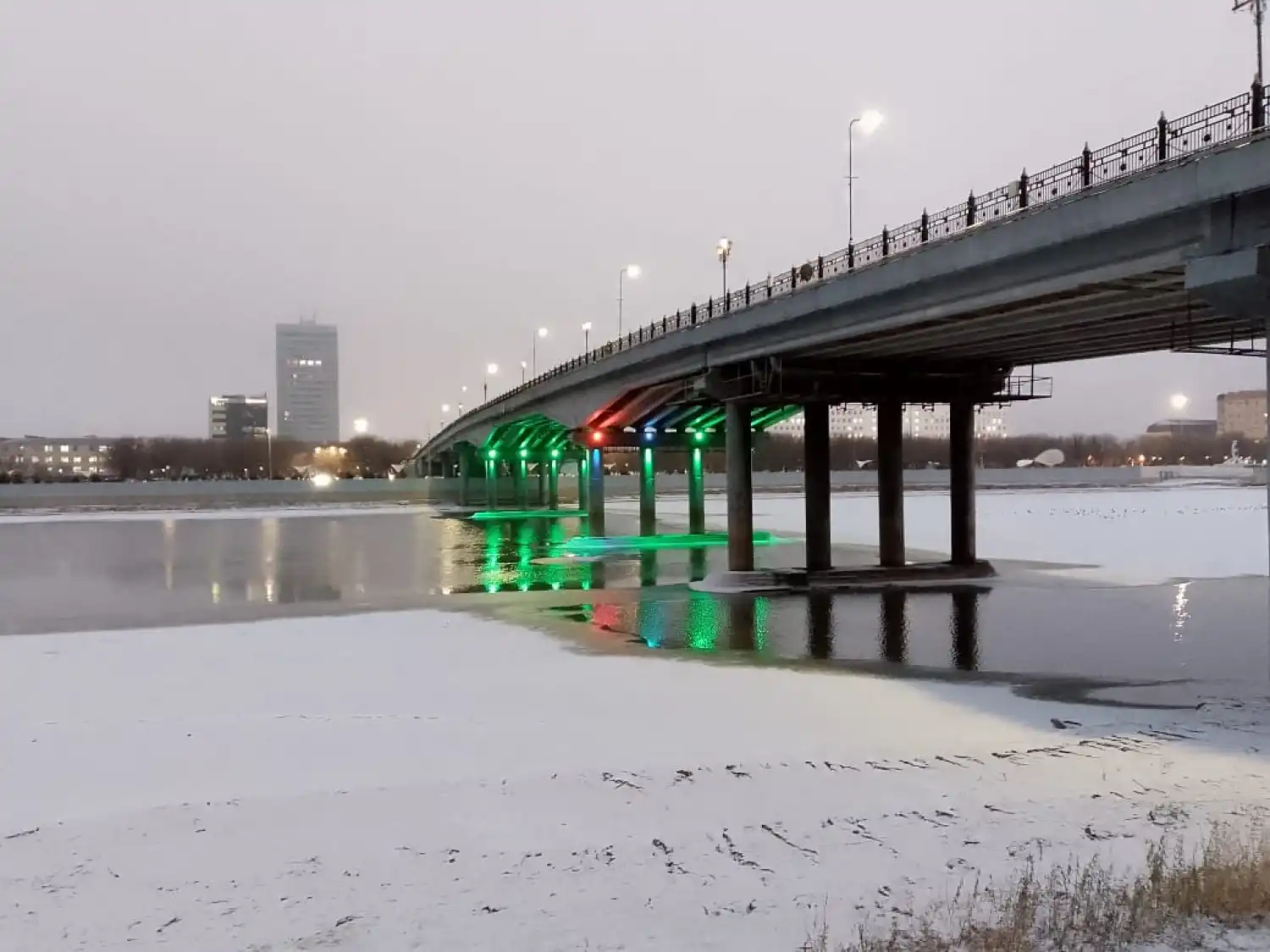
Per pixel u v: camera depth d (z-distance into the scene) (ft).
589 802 42.16
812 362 149.07
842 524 291.79
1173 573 159.02
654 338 182.29
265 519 389.39
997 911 30.42
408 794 43.24
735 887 33.24
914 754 50.60
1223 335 117.91
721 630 108.06
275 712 64.18
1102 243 85.15
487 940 29.63
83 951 29.37
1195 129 74.90
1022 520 295.89
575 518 373.40
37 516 406.41
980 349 137.90
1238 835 37.19
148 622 115.34
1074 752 51.24
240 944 29.66
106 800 44.11
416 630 106.22
